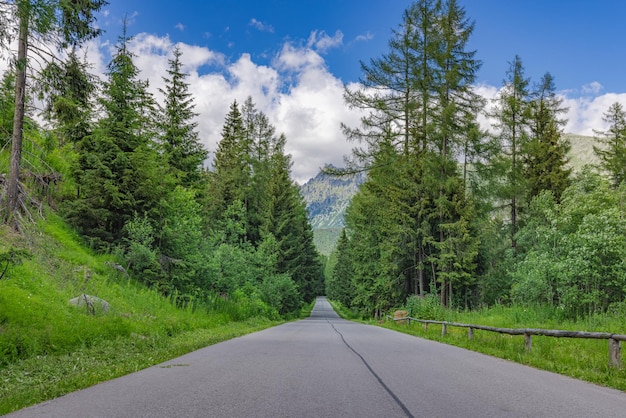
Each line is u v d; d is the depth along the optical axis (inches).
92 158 975.6
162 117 1604.3
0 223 645.9
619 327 638.5
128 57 1052.5
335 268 3764.8
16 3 413.1
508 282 1352.1
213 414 191.9
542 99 1596.9
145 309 799.7
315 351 472.7
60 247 850.1
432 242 1342.3
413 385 269.1
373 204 1621.6
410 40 1401.3
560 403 226.4
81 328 501.4
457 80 1326.3
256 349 494.6
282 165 2106.3
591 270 816.3
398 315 1326.3
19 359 377.1
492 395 243.0
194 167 1646.2
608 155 1717.5
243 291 1515.7
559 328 698.2
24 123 626.5
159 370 330.0
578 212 997.8
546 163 1524.4
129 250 1024.9
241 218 1726.1
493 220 1531.7
